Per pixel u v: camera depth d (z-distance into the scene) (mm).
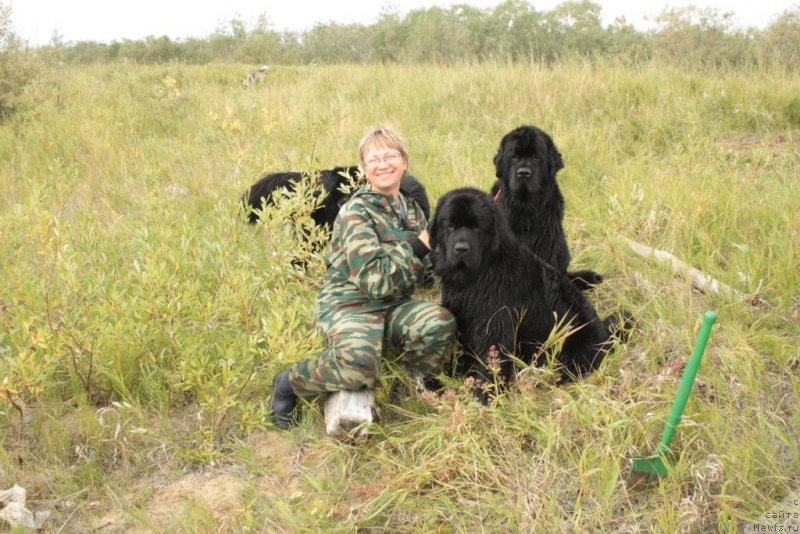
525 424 3473
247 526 2953
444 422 3539
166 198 5566
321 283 4781
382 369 3936
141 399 3883
